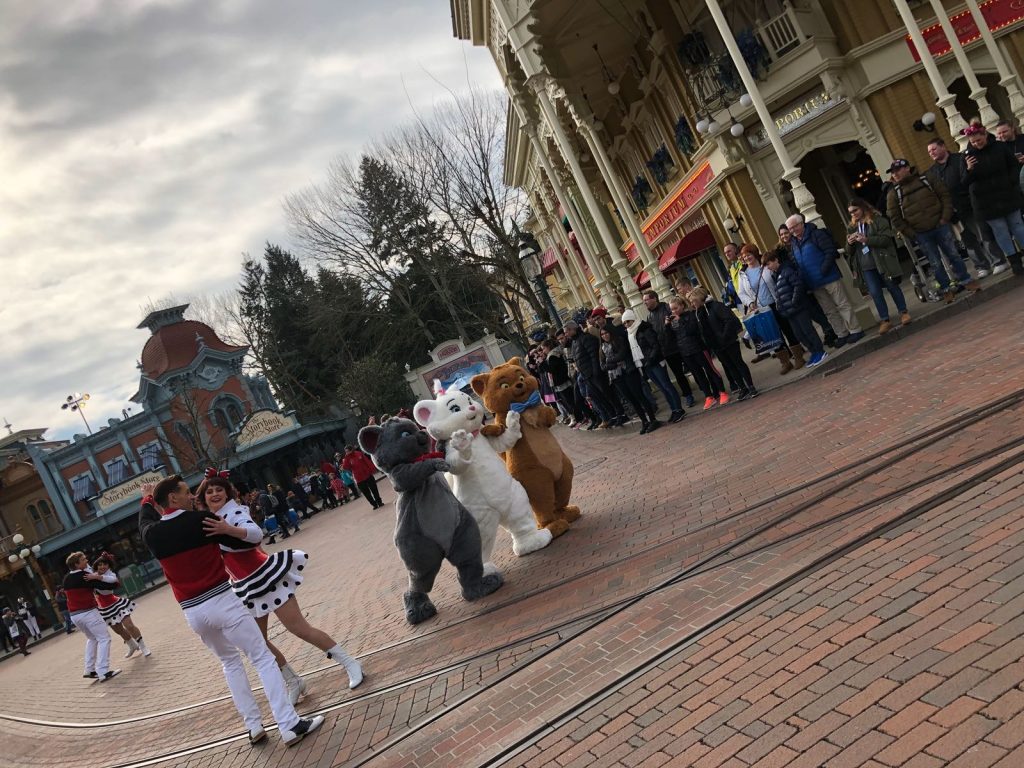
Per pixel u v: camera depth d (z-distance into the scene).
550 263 41.16
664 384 12.52
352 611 9.90
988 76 17.34
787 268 11.12
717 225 20.97
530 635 5.79
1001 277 10.72
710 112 17.97
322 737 5.69
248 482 45.56
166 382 50.19
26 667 21.80
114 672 12.90
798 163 19.16
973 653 3.26
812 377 10.91
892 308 13.11
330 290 54.59
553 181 20.06
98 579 12.95
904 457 5.88
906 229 10.85
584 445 15.05
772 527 5.70
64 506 50.03
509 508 8.13
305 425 47.25
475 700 5.10
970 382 7.13
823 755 3.05
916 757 2.83
